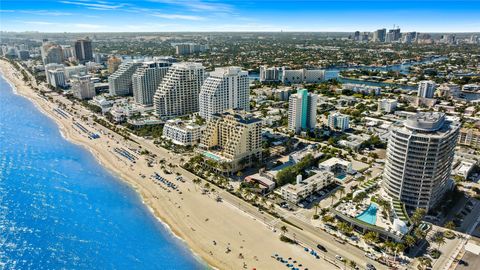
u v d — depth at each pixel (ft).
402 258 652.89
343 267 633.20
